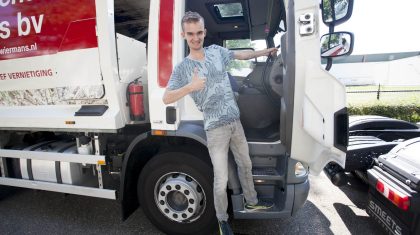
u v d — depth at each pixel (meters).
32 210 3.31
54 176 2.95
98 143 2.69
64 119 2.66
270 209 2.33
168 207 2.60
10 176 3.21
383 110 8.33
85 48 2.48
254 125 2.55
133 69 2.72
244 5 3.11
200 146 2.49
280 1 2.57
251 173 2.31
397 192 2.16
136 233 2.80
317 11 1.86
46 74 2.68
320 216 3.07
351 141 3.46
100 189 2.73
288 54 1.96
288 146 2.07
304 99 1.94
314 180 4.17
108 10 2.39
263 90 2.54
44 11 2.56
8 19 2.69
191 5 3.12
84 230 2.86
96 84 2.52
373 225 2.89
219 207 2.24
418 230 2.06
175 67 2.12
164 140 2.56
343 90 1.94
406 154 2.37
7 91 2.90
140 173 2.66
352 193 3.69
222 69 2.12
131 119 2.61
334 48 2.11
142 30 3.29
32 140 3.38
